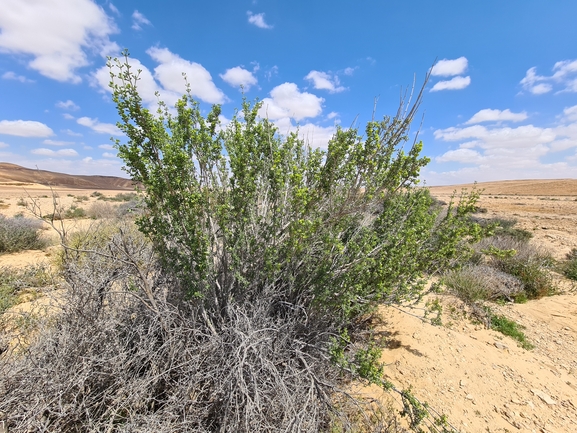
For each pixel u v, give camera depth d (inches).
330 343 88.0
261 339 73.7
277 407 69.4
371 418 87.4
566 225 563.5
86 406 67.8
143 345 78.5
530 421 98.0
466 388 109.2
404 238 100.4
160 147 81.0
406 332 136.9
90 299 81.2
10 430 61.9
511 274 227.3
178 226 88.0
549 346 147.3
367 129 91.4
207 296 94.8
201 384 75.3
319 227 91.9
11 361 75.2
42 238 306.2
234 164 89.4
